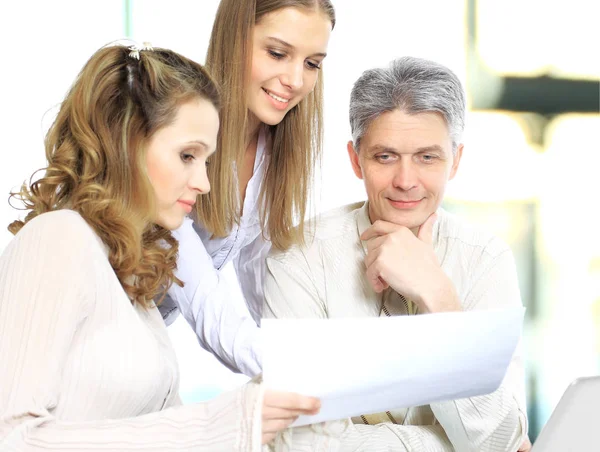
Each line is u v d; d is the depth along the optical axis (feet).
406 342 3.78
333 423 4.41
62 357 3.86
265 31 5.57
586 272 12.23
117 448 3.74
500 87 12.18
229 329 5.24
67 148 4.29
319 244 5.56
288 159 5.94
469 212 12.24
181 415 3.86
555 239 12.22
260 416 3.71
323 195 12.22
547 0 12.08
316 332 3.65
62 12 11.78
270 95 5.72
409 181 5.14
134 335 4.22
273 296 5.56
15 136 11.75
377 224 5.30
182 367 11.96
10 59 11.71
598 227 12.20
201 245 5.49
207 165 5.78
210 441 3.76
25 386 3.74
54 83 11.80
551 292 12.24
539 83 12.18
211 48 5.75
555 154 12.23
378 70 5.16
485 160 12.21
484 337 3.96
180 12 11.89
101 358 4.07
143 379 4.20
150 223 4.64
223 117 5.67
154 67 4.31
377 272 5.20
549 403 12.14
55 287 3.88
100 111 4.24
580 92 12.22
